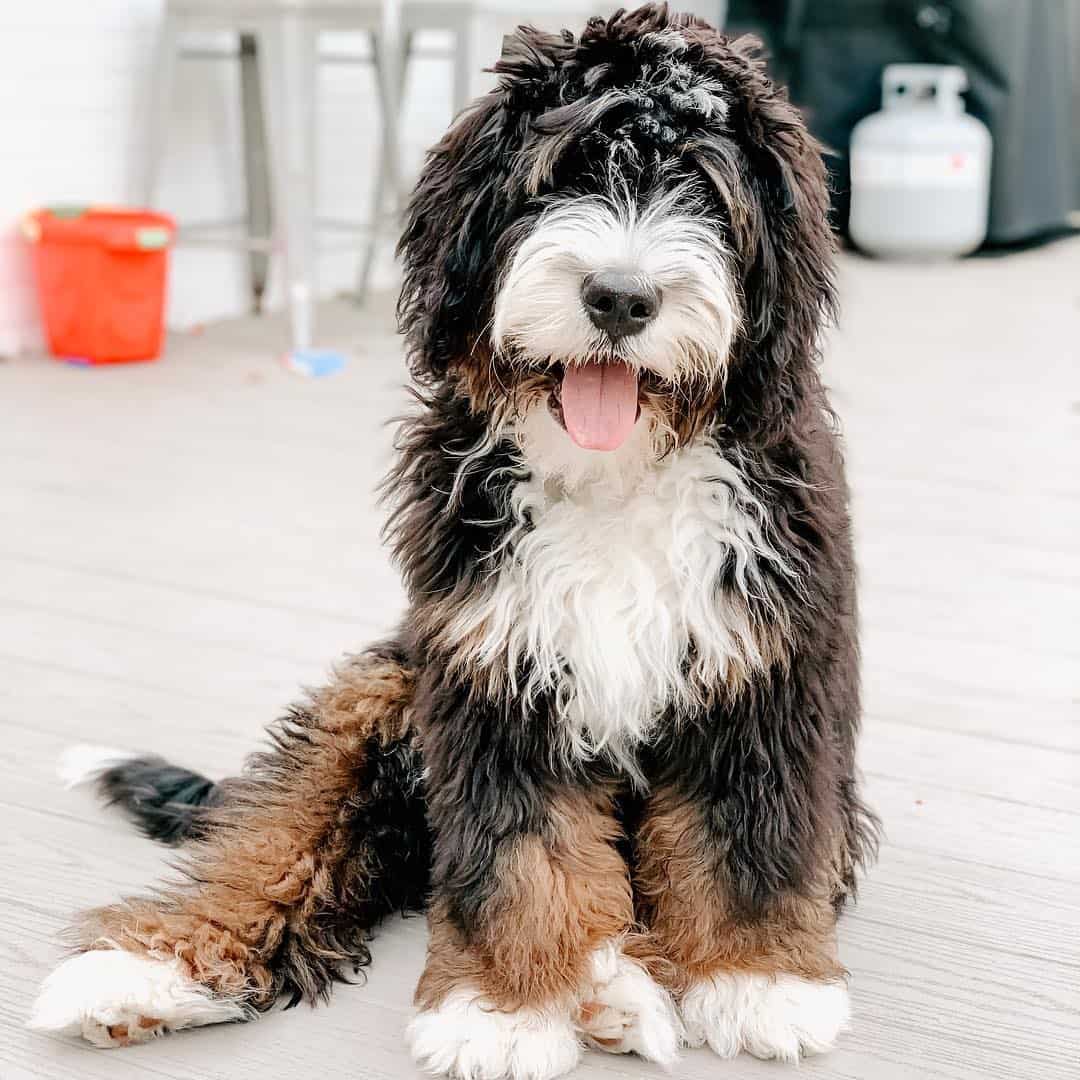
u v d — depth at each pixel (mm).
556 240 778
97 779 1042
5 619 1393
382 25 2547
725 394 823
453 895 816
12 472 1848
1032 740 1171
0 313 2498
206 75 2820
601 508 830
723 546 816
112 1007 769
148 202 2686
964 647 1356
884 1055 793
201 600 1447
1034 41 3818
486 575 819
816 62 3867
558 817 816
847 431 2104
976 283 3467
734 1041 791
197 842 914
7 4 2408
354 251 3291
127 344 2459
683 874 824
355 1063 782
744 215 810
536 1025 776
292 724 945
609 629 809
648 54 821
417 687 864
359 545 1610
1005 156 3850
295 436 2043
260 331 2791
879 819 991
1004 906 941
